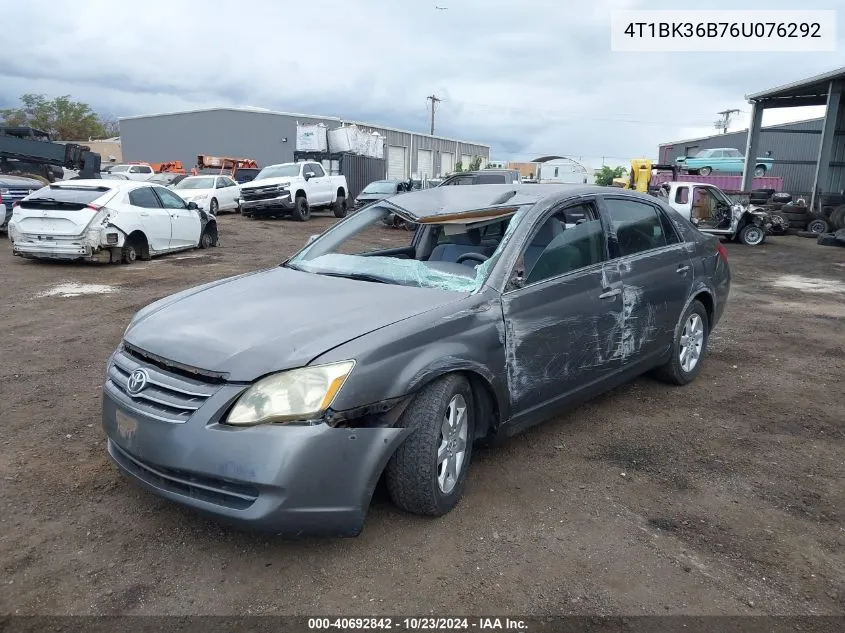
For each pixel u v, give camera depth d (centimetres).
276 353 290
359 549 305
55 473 372
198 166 3362
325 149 2902
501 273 368
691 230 548
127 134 5338
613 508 349
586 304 409
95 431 433
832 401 526
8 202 1548
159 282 1020
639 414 486
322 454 276
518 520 334
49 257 1144
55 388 518
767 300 1007
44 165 1916
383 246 457
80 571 285
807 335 761
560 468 394
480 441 372
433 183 2714
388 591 277
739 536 326
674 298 500
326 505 279
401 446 311
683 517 343
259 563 293
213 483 279
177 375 297
